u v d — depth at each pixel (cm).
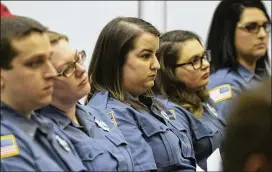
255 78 735
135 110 538
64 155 413
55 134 430
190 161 571
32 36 383
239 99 263
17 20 387
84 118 472
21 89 385
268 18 754
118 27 532
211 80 729
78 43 835
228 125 263
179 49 629
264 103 258
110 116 515
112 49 532
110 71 534
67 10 827
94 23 843
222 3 755
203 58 637
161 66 632
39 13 811
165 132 546
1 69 383
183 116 612
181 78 632
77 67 447
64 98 449
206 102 662
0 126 388
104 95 532
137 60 529
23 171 376
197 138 613
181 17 904
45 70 390
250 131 256
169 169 537
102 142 466
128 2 863
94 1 841
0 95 393
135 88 538
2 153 378
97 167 443
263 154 255
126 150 482
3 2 789
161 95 631
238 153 258
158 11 884
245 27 738
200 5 912
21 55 380
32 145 388
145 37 530
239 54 744
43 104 395
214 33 756
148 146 515
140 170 497
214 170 500
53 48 440
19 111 398
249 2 746
